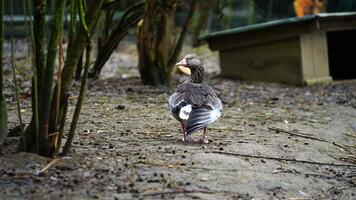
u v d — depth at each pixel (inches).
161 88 509.7
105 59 546.3
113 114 395.2
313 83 555.8
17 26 677.9
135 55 786.8
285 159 314.7
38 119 269.6
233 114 420.8
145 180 257.8
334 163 328.5
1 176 248.8
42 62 266.2
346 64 634.2
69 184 246.5
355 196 281.6
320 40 560.7
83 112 396.8
